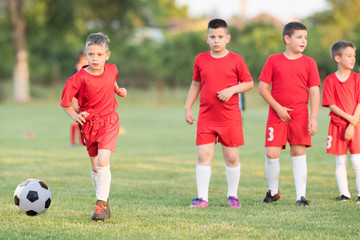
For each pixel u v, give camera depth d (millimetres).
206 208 11039
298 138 11812
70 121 41875
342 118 12242
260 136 30828
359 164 12148
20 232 8508
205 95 11500
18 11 70500
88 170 17297
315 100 11789
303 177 11828
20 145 25047
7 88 81000
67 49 82062
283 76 11859
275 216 10031
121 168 17969
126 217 9852
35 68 82500
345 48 12242
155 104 76000
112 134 9867
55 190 13445
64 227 8883
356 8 109938
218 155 22578
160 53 79625
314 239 8188
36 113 51406
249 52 75000
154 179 15656
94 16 77625
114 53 80625
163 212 10398
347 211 10641
